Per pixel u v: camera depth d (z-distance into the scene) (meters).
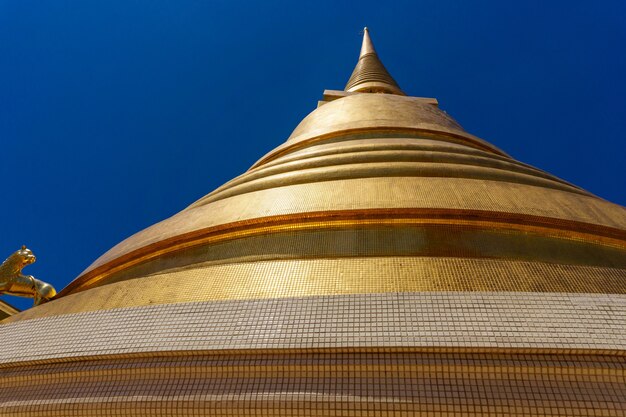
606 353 5.18
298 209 9.40
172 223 11.09
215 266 8.34
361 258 7.99
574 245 9.08
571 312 5.62
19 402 6.22
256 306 6.23
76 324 6.84
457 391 5.11
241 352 5.71
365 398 5.19
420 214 9.12
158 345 6.02
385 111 17.20
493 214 8.96
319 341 5.58
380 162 11.65
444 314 5.70
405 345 5.36
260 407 5.33
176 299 7.63
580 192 11.77
